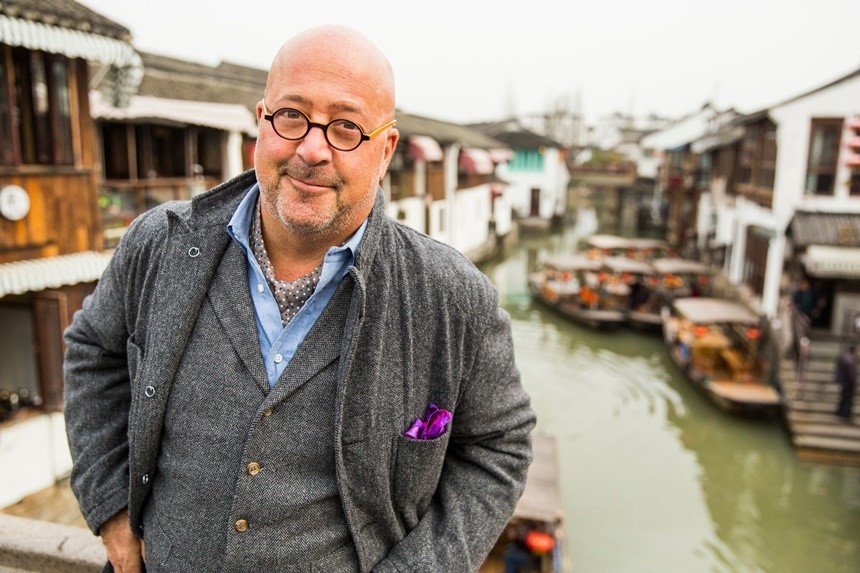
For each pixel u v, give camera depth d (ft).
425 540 4.79
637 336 75.10
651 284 89.20
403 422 4.59
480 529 4.81
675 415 52.95
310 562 4.54
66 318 26.99
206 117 38.78
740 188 73.31
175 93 46.42
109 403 5.15
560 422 51.80
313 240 4.48
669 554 35.45
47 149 26.71
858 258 51.57
